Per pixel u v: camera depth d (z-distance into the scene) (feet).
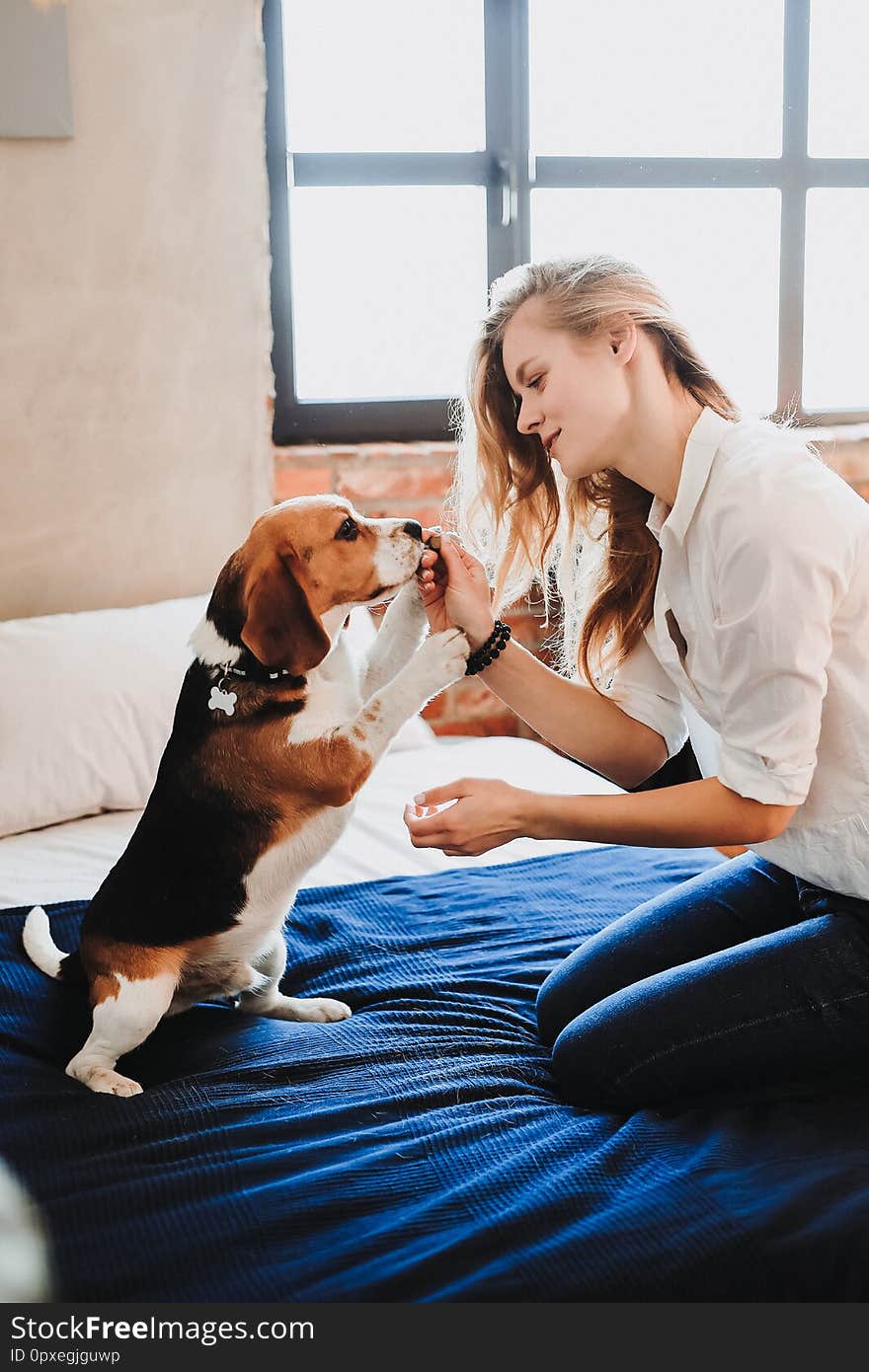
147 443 9.27
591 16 10.50
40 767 7.64
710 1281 3.64
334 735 5.09
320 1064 5.01
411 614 5.69
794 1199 3.93
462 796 4.85
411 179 10.30
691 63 10.84
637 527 5.46
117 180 8.82
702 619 4.89
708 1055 4.73
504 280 5.07
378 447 10.07
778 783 4.53
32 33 8.39
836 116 11.35
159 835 5.23
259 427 9.53
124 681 8.05
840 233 11.55
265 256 9.30
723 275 11.32
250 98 9.02
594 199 10.84
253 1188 4.13
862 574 4.49
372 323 10.55
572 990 5.40
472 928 6.32
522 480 5.54
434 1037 5.28
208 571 9.61
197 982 5.47
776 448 4.58
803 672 4.41
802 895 5.14
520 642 10.38
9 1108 4.62
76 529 9.23
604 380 4.75
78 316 8.93
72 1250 3.83
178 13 8.71
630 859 7.18
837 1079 4.88
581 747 5.74
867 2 11.11
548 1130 4.56
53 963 5.76
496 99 10.35
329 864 7.16
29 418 8.97
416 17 10.07
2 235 8.66
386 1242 3.84
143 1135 4.49
